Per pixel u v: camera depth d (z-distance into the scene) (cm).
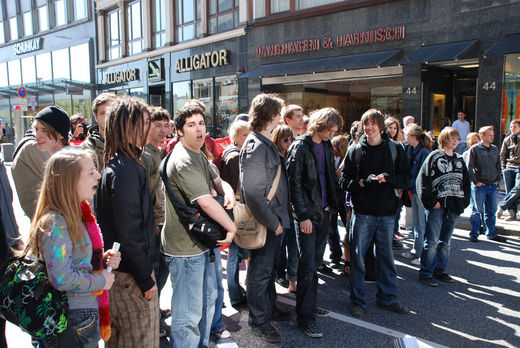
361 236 384
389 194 377
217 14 1535
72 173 190
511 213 709
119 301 230
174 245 265
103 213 221
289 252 438
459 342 333
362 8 1117
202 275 268
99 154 306
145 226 227
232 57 1471
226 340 326
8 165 1608
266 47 1341
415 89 1035
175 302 267
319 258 356
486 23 916
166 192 266
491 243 610
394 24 1061
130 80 1955
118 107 224
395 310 387
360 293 387
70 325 193
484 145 613
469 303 408
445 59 909
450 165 448
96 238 206
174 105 1762
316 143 366
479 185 608
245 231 311
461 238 639
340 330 354
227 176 399
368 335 344
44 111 277
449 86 1120
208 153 332
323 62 1163
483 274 486
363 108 1191
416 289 444
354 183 381
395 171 379
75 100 2269
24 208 305
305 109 1319
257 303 328
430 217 451
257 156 303
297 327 358
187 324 263
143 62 1870
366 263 470
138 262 216
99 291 200
